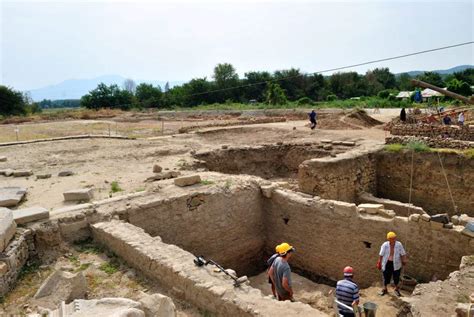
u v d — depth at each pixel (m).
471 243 7.62
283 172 17.81
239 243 10.70
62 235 7.94
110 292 6.26
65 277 6.02
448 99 37.56
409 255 8.54
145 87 63.06
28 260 7.27
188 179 10.54
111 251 7.64
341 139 18.92
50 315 4.70
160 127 29.75
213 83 64.88
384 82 73.00
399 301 7.27
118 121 37.09
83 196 9.63
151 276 6.65
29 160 15.41
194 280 5.85
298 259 10.52
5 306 5.86
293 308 5.16
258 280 10.51
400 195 14.62
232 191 10.43
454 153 13.08
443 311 5.27
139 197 9.55
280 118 29.86
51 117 41.53
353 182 13.80
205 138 21.61
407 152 14.25
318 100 64.25
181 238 9.56
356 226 9.15
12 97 48.50
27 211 8.06
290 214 10.45
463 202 12.91
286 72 67.00
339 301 5.80
